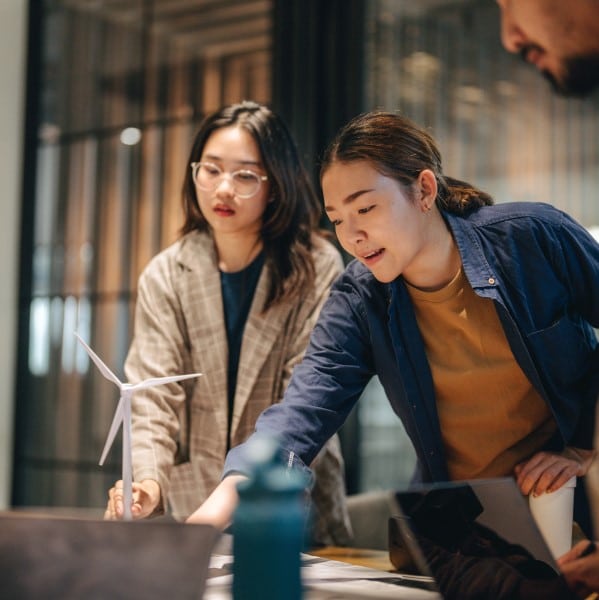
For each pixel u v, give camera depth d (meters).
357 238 1.49
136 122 4.11
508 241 1.59
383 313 1.64
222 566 1.39
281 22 3.53
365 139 1.49
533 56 3.38
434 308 1.62
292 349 2.02
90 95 4.25
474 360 1.62
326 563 1.51
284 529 0.88
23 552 1.02
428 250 1.57
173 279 2.06
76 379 4.20
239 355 2.06
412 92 3.51
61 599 1.00
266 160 2.01
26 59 4.40
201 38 3.92
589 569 1.14
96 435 4.14
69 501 4.19
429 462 1.68
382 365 1.67
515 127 3.47
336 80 3.42
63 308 4.25
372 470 3.34
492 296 1.54
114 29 4.19
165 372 1.98
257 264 2.07
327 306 1.70
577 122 3.35
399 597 1.19
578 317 1.66
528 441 1.68
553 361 1.60
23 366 4.31
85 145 4.25
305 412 1.58
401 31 3.50
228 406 2.05
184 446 2.06
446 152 3.53
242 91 3.79
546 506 1.49
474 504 1.16
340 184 1.49
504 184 3.51
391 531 1.44
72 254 4.25
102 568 1.00
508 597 1.13
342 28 3.43
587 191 3.38
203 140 2.04
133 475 1.80
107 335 4.14
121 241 4.13
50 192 4.33
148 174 4.07
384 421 3.36
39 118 4.38
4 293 4.34
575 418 1.63
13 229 4.36
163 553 0.99
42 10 4.41
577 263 1.61
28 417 4.31
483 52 3.47
